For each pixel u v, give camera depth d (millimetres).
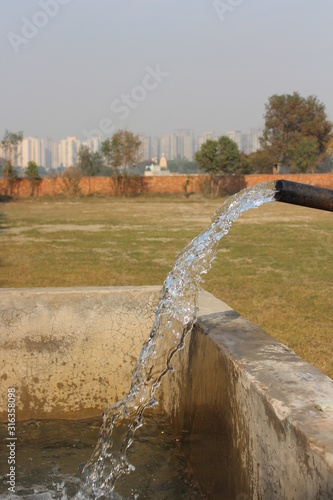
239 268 9148
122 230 15594
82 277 8188
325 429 1629
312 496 1535
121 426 3006
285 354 2318
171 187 34031
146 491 2637
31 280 7848
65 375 3398
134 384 3062
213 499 2447
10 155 32875
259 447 1936
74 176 33500
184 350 2990
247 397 2064
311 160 38906
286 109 42656
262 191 2441
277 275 8461
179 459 2893
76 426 3311
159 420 3287
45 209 24625
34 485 2672
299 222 18359
